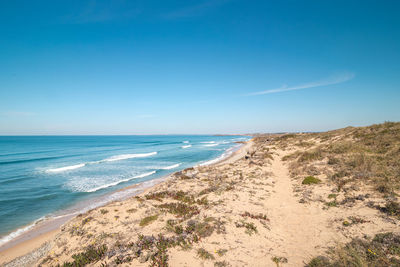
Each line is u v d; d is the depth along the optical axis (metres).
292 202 9.54
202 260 5.32
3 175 26.89
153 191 15.55
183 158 44.25
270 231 6.86
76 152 57.53
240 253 5.58
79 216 10.65
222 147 75.06
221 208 8.95
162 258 5.43
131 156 47.47
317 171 13.38
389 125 19.94
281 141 39.50
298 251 5.59
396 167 10.41
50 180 24.22
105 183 22.83
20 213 14.19
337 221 6.94
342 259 4.82
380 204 7.36
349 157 14.43
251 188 12.07
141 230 7.90
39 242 10.05
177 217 8.95
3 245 10.02
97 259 6.02
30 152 56.78
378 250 4.88
